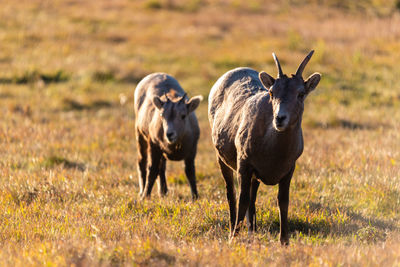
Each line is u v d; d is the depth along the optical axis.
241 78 23.84
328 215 24.16
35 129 43.91
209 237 21.09
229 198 23.34
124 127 48.28
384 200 25.91
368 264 16.42
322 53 74.06
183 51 80.12
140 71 69.62
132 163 37.72
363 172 30.47
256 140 19.44
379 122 49.97
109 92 62.97
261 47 82.00
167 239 19.47
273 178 19.78
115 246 17.91
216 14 108.81
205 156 40.72
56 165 34.47
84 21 98.19
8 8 103.38
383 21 99.88
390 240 20.03
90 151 39.69
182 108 29.31
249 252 17.95
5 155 35.56
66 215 23.05
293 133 18.72
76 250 17.45
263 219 23.50
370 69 71.00
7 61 73.19
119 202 26.27
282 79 18.62
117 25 97.38
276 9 115.38
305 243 19.81
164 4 114.62
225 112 22.97
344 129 47.97
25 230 20.84
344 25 97.38
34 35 85.69
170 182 34.31
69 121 50.56
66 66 71.50
